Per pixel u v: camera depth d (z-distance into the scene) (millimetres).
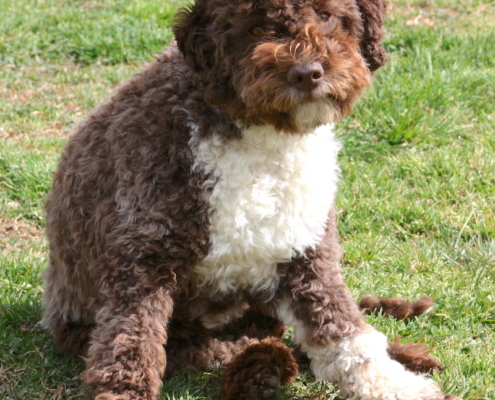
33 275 5781
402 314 5223
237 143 4102
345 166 7207
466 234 6285
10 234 6477
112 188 4277
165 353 4328
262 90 3863
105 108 4539
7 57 9875
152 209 4066
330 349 4309
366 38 4371
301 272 4414
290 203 4242
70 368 4750
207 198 4059
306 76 3793
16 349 4895
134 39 10094
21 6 11336
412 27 10016
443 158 7160
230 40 4008
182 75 4227
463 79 8547
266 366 4328
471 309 5250
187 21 4078
